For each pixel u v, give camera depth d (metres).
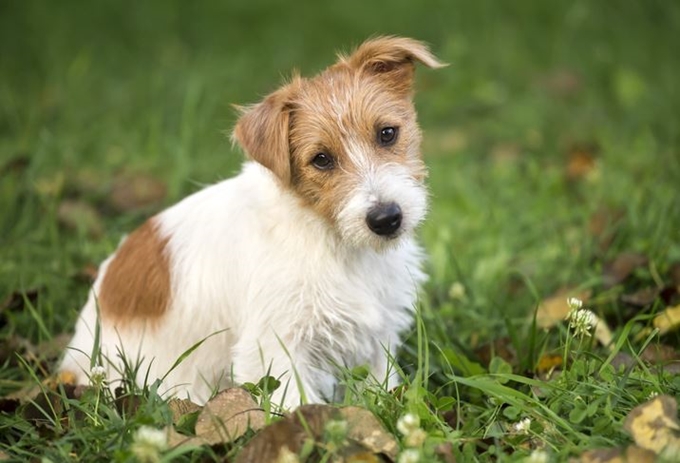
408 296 7.54
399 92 7.39
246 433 5.88
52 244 9.80
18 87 15.34
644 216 9.74
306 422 5.69
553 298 8.52
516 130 13.55
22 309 8.73
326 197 6.92
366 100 7.04
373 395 6.52
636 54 15.20
